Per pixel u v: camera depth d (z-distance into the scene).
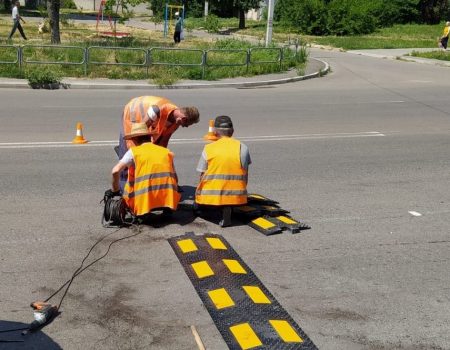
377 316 4.91
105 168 9.03
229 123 6.71
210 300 5.00
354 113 15.08
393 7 52.66
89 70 19.98
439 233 6.83
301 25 45.25
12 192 7.70
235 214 7.05
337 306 5.05
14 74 18.92
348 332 4.65
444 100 17.52
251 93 18.44
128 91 18.25
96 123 12.77
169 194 6.57
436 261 6.04
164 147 7.29
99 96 16.95
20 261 5.65
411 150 11.06
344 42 37.75
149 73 20.33
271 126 13.02
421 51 32.91
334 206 7.66
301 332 4.59
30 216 6.84
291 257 6.00
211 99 16.88
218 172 6.56
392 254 6.18
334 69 25.11
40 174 8.58
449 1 55.47
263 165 9.59
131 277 5.41
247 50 21.95
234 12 65.31
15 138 10.95
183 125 7.02
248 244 6.28
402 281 5.56
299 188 8.39
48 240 6.17
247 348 4.34
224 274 5.46
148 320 4.70
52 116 13.41
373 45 35.91
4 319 4.63
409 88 20.02
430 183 8.90
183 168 9.23
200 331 4.57
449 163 10.16
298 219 7.12
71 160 9.45
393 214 7.43
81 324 4.61
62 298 4.98
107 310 4.82
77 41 28.84
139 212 6.47
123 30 43.22
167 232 6.50
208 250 5.95
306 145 11.19
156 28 47.75
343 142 11.57
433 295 5.30
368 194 8.23
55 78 18.48
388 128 13.20
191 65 21.17
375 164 9.92
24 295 5.01
